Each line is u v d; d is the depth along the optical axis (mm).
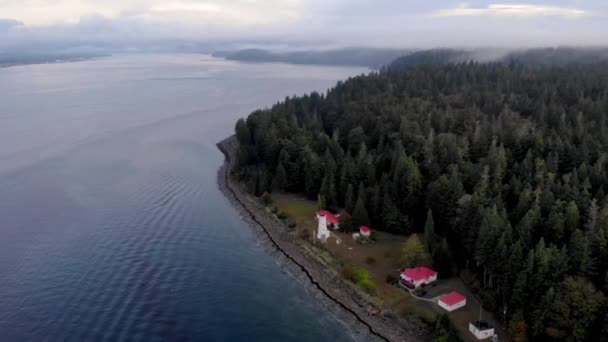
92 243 103312
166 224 115875
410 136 136625
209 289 88438
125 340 72375
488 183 106000
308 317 81750
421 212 111688
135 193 135625
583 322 66375
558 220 83688
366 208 113875
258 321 79812
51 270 91438
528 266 73438
